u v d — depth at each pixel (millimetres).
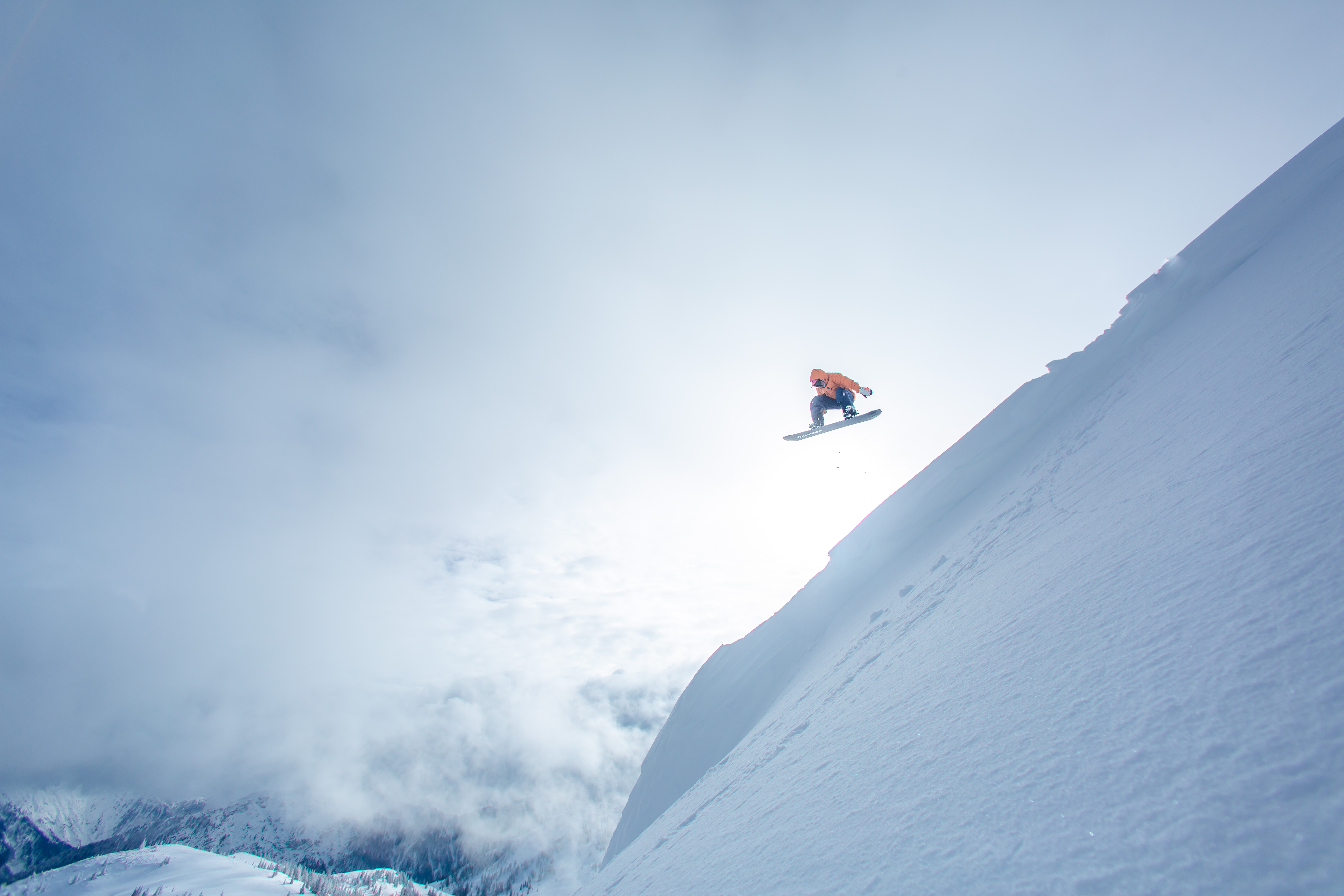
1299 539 2113
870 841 2293
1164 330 13070
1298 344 4684
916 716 3498
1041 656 2906
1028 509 8133
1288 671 1551
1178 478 4066
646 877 5391
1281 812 1169
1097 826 1523
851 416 13273
